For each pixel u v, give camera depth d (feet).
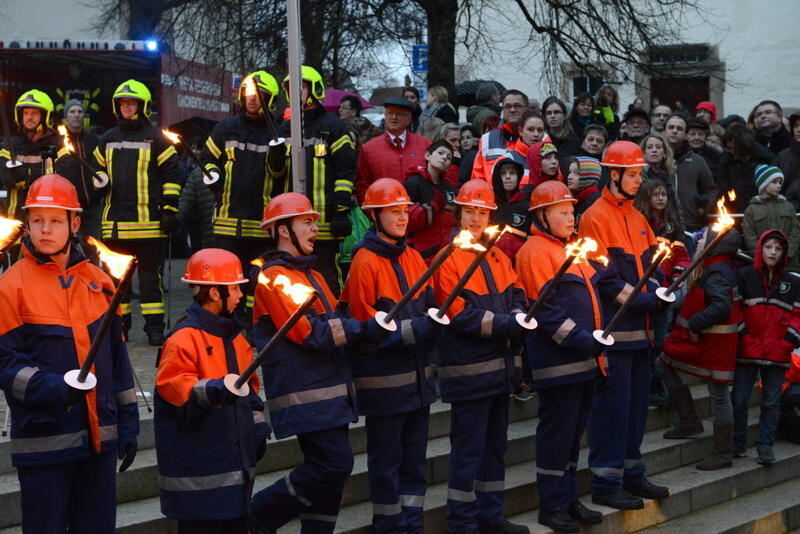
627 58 49.83
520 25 61.16
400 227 17.84
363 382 17.62
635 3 56.24
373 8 47.19
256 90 22.95
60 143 25.68
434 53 45.91
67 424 14.37
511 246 22.67
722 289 23.43
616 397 20.85
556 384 19.51
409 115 25.12
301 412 16.48
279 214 16.98
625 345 20.71
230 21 49.93
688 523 22.24
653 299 20.56
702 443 24.93
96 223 26.89
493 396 18.70
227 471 15.42
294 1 21.21
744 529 22.27
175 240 52.65
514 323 18.22
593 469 21.25
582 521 20.27
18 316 14.33
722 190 31.65
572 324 19.17
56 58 48.03
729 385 25.44
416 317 17.72
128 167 25.62
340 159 24.12
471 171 27.43
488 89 35.35
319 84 24.26
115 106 25.88
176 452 15.43
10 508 17.01
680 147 29.89
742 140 31.17
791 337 24.45
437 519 19.47
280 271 16.63
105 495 14.88
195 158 22.90
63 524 14.57
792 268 29.43
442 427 22.49
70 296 14.65
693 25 61.62
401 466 18.15
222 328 15.70
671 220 23.88
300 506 16.90
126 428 15.06
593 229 21.08
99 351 14.78
